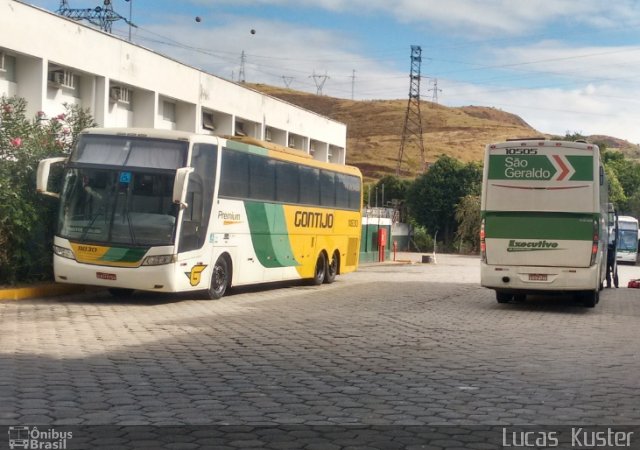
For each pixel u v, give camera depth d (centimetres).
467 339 1324
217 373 947
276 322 1498
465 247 7844
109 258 1702
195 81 3531
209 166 1830
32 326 1316
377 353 1137
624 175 10388
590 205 1877
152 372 941
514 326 1553
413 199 9019
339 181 2686
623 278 4097
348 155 17012
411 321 1587
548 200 1891
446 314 1759
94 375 912
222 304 1834
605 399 847
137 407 762
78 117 2052
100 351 1081
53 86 2739
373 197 10081
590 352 1201
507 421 740
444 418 748
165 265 1691
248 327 1404
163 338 1226
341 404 798
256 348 1152
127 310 1620
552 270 1894
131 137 1767
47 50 2630
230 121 3859
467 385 909
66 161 1817
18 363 972
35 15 2567
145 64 3177
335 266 2717
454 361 1080
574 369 1035
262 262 2134
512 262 1909
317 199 2497
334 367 1009
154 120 3250
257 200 2086
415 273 3747
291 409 770
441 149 18075
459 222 8431
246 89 3969
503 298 2088
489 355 1145
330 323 1507
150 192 1717
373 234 4916
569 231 1884
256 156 2075
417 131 19562
